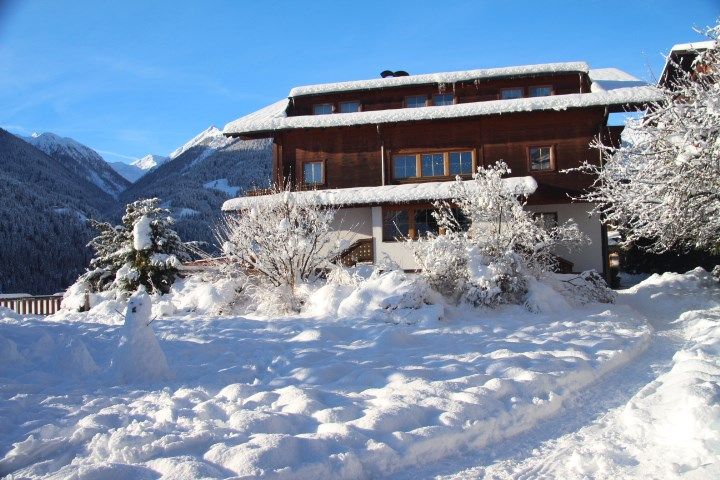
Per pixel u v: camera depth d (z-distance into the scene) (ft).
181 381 24.71
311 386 23.13
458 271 47.39
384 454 15.42
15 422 18.65
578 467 14.98
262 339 33.78
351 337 34.78
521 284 46.34
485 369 25.05
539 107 71.97
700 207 42.63
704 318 42.34
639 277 86.12
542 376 22.57
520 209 48.78
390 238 71.87
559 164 73.77
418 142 76.79
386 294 42.45
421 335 34.96
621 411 20.24
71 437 16.62
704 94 40.40
